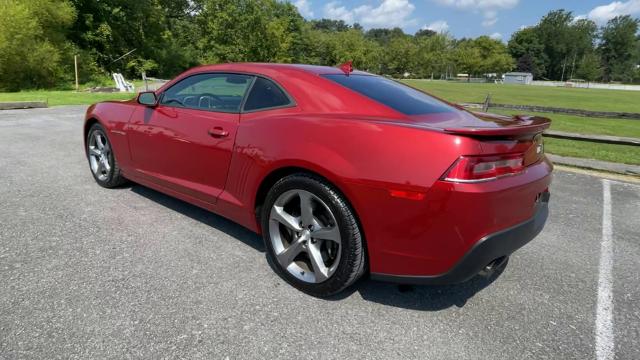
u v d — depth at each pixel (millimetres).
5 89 24141
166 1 50031
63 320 2240
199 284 2670
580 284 2939
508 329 2377
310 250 2561
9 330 2141
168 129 3475
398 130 2242
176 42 50688
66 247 3086
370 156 2256
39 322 2213
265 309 2441
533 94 39875
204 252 3117
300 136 2537
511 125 2391
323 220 2561
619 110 23641
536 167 2496
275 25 53531
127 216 3748
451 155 2076
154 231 3449
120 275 2727
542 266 3207
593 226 4113
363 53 93438
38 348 2021
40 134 7711
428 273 2230
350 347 2154
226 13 49625
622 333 2383
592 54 137125
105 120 4211
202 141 3160
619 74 144375
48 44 25953
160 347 2070
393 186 2178
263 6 52781
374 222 2268
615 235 3893
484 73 116875
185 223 3645
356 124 2373
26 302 2383
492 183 2123
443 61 110000
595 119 15422
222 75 3275
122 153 4098
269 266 2951
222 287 2650
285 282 2752
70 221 3580
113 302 2422
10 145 6613
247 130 2855
